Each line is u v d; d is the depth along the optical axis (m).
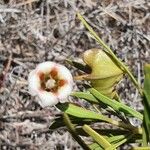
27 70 0.71
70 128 0.33
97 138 0.33
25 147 0.67
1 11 0.72
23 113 0.68
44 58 0.71
